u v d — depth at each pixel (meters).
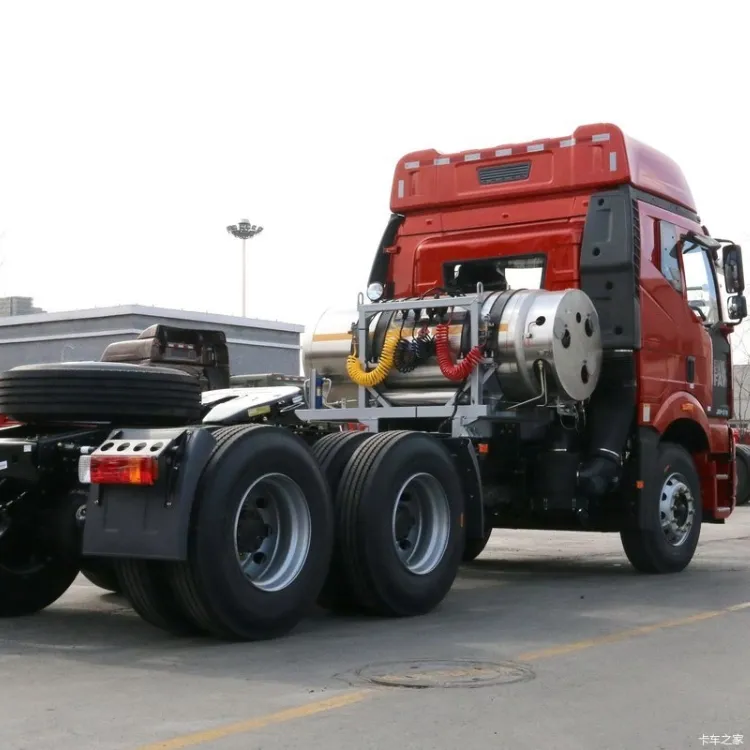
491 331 8.86
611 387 9.74
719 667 6.02
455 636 6.95
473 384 8.80
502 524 10.47
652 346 9.91
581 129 10.01
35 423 7.20
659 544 10.19
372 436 7.78
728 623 7.46
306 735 4.63
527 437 9.61
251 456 6.64
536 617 7.72
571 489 9.61
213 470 6.45
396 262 10.80
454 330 8.92
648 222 10.02
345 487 7.50
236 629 6.59
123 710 5.05
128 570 6.64
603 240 9.74
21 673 5.86
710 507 11.02
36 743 4.52
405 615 7.69
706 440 10.83
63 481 7.15
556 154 10.09
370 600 7.53
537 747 4.49
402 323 9.17
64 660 6.21
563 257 9.91
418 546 7.95
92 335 26.56
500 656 6.30
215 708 5.08
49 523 7.18
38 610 8.00
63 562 7.92
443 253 10.49
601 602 8.47
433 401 9.04
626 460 9.90
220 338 13.18
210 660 6.18
